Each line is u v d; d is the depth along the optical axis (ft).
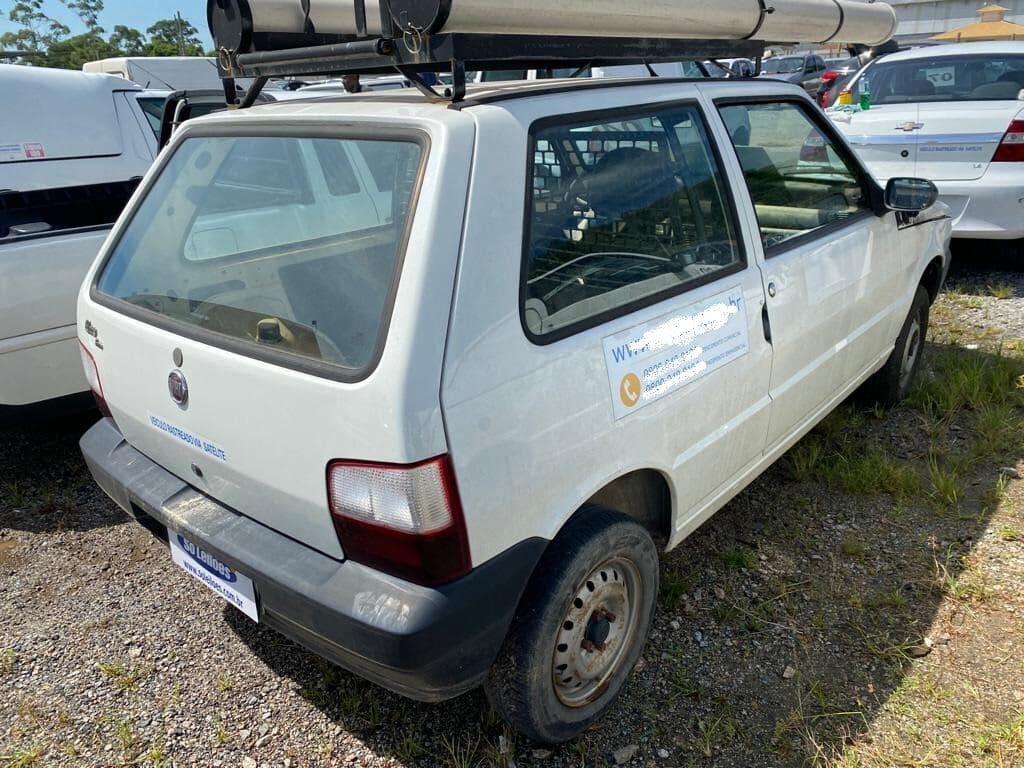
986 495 11.52
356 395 5.95
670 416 7.94
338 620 6.18
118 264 8.95
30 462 13.82
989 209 19.65
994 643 8.87
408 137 6.61
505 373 6.32
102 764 7.78
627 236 7.70
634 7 7.49
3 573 10.80
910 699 8.19
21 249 12.09
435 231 6.08
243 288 7.45
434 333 5.93
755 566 10.32
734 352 8.75
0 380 12.16
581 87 7.65
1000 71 21.11
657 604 9.68
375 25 8.58
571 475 6.91
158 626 9.71
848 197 11.61
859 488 11.88
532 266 6.71
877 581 10.00
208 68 39.22
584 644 7.68
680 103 8.61
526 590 6.98
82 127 16.43
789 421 10.49
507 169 6.55
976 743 7.63
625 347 7.36
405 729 8.10
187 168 8.75
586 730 8.03
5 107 15.38
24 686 8.77
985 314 18.67
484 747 7.85
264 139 7.84
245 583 7.06
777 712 8.14
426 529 5.91
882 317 12.36
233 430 6.95
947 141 19.89
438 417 5.88
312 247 7.01
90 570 10.87
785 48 12.20
